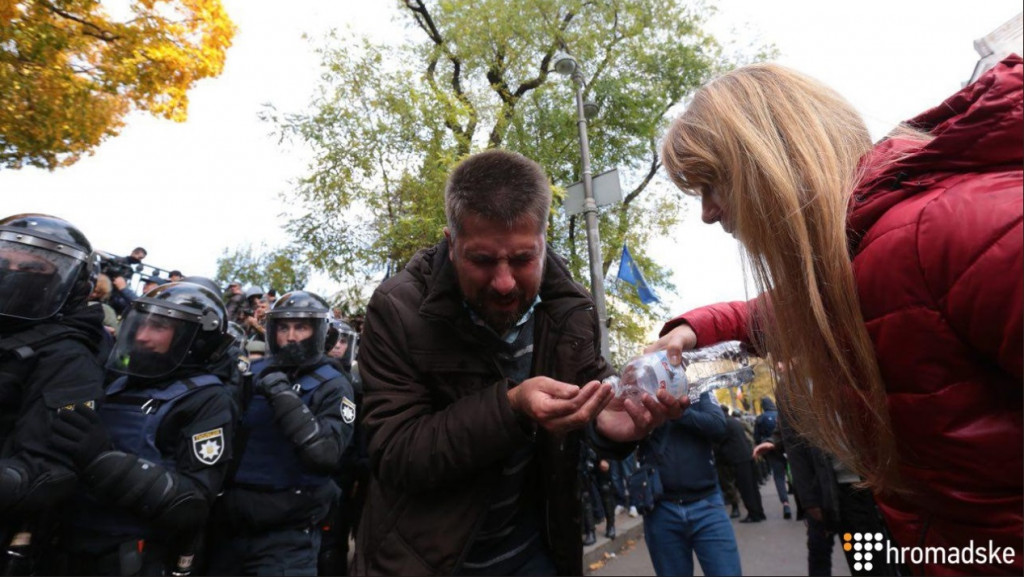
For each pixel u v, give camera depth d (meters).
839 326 0.84
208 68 6.04
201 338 2.33
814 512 3.23
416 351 1.27
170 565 2.23
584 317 1.43
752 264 0.95
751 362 1.41
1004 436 0.72
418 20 11.04
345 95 8.95
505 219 1.13
